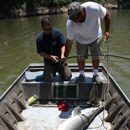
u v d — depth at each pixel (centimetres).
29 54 812
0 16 2330
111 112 310
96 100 350
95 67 354
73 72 424
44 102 363
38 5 2720
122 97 302
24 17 2469
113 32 1193
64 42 350
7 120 280
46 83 359
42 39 342
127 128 263
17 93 349
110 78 364
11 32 1330
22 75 387
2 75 600
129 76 555
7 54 820
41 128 294
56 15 2556
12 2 2520
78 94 358
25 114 326
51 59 344
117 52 775
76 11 272
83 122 287
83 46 342
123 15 2203
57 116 320
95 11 296
